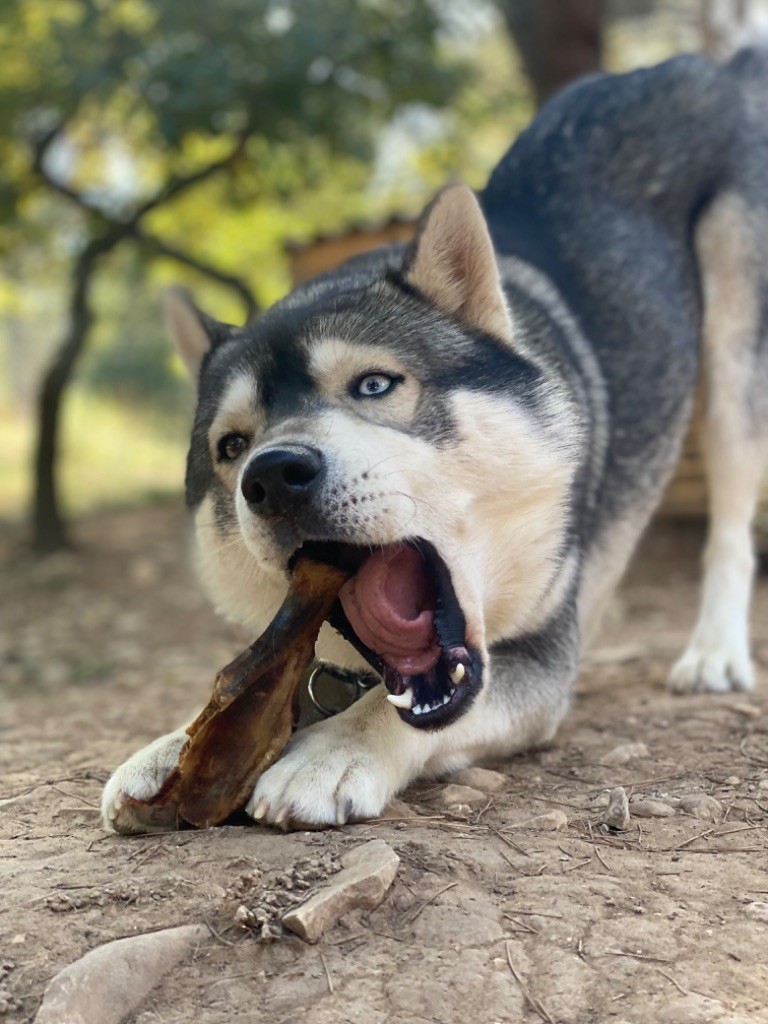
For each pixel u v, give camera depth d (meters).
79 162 2.43
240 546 0.63
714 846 0.53
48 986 0.41
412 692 0.56
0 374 4.79
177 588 2.00
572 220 0.90
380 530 0.54
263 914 0.45
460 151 2.78
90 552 2.35
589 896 0.47
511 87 2.93
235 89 1.92
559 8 2.06
